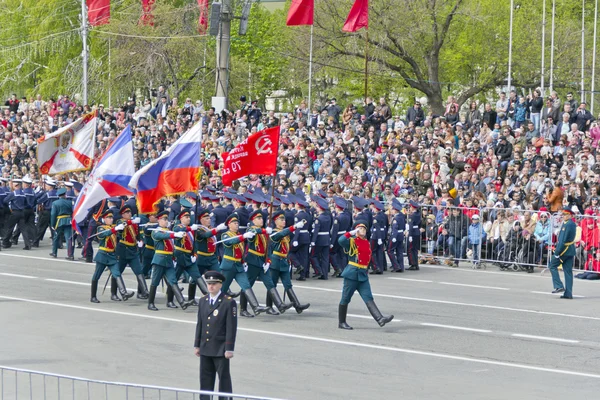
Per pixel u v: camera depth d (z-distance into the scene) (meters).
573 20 69.75
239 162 23.81
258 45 82.44
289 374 17.28
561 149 37.06
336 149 39.19
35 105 58.31
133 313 23.47
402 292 27.22
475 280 29.97
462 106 65.75
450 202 33.81
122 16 70.00
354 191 33.47
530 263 31.89
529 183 34.16
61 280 28.75
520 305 25.14
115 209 30.20
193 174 25.23
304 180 37.34
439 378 17.12
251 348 19.48
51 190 36.75
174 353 18.94
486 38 66.62
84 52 58.75
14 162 47.69
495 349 19.66
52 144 31.61
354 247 21.47
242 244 22.81
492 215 32.69
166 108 51.34
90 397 15.39
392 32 59.72
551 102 40.44
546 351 19.55
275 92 88.94
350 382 16.75
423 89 61.62
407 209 32.50
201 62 66.88
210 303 14.54
